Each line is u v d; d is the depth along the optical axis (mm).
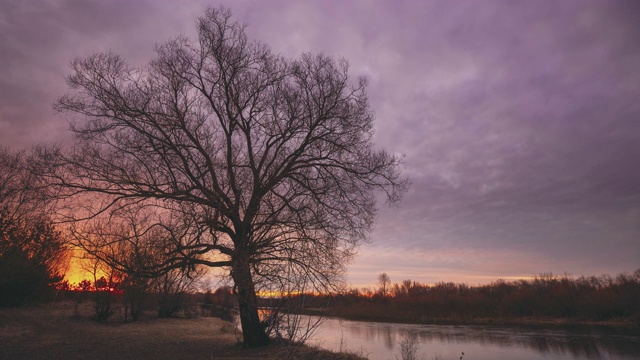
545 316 66688
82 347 16797
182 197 14383
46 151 14320
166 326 27656
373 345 31859
